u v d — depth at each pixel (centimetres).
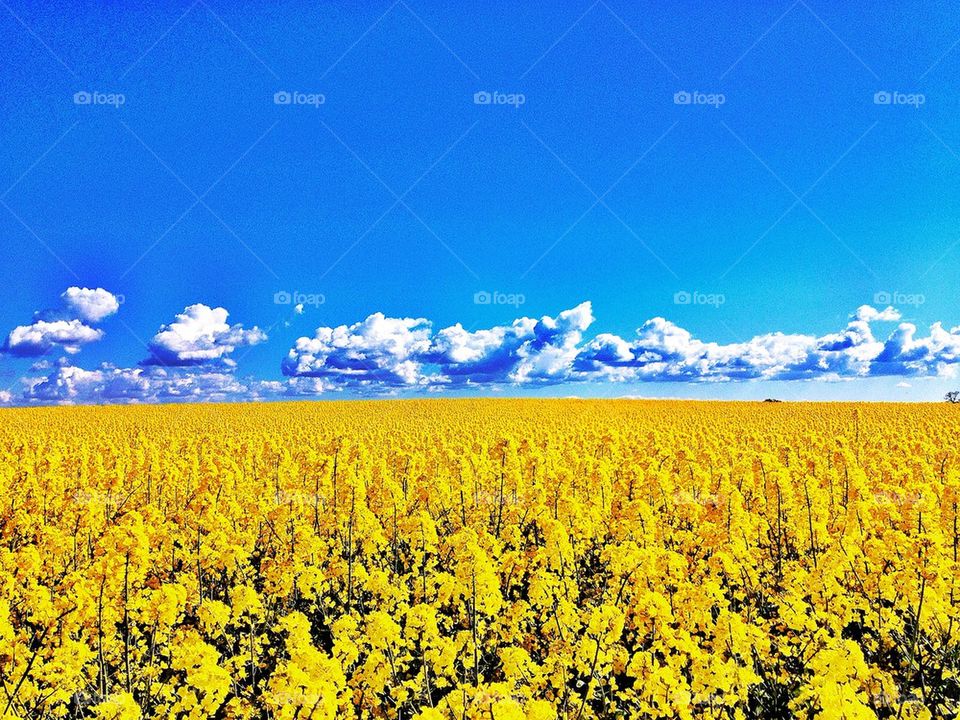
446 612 849
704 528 973
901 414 5022
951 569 723
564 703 588
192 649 550
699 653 573
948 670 661
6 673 573
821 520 1066
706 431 3369
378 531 1066
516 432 3303
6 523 1181
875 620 736
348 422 4859
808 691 534
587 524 1119
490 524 1293
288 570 884
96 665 649
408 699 611
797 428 3759
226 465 1587
